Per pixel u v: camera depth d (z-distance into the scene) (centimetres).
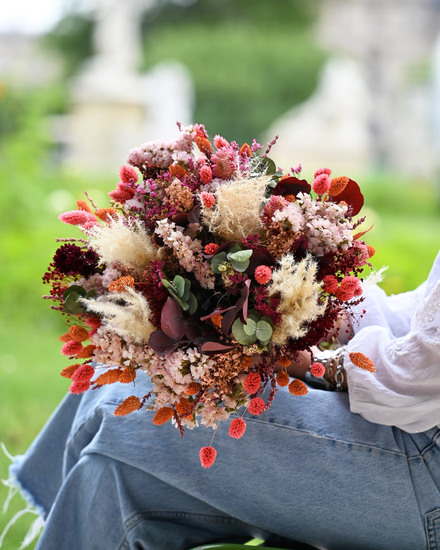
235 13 2267
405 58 2372
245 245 145
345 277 144
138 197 155
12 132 862
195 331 142
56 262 150
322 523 155
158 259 147
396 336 176
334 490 153
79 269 151
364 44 2369
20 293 487
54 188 684
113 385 166
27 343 441
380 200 1023
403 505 152
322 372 147
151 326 143
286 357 148
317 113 1441
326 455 153
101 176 849
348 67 1522
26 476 187
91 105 1227
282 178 156
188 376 143
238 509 157
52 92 905
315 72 1973
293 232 144
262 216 148
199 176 153
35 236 546
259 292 141
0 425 325
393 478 152
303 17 2294
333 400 160
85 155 1227
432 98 1933
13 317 476
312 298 139
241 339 140
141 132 1250
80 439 166
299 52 1986
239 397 147
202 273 145
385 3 2369
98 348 146
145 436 156
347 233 147
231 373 144
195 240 146
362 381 155
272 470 153
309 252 148
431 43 2388
